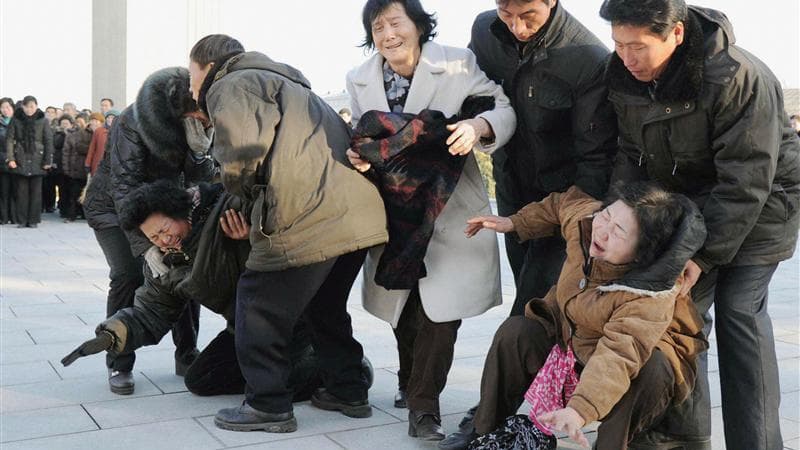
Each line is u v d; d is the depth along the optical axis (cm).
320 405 367
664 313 254
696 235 255
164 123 363
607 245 262
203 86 324
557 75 320
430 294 324
